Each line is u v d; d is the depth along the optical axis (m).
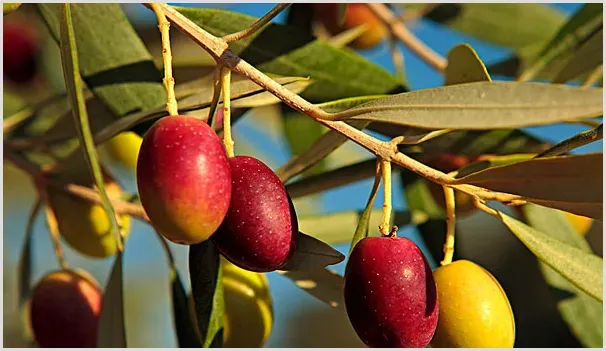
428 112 0.25
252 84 0.29
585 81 0.37
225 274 0.33
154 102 0.33
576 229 0.37
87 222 0.35
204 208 0.26
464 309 0.28
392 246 0.27
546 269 0.35
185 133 0.26
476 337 0.28
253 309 0.33
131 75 0.33
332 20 0.42
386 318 0.26
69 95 0.28
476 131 0.34
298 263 0.28
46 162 0.39
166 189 0.26
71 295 0.35
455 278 0.29
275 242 0.27
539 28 0.46
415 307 0.27
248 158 0.27
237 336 0.33
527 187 0.27
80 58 0.33
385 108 0.26
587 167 0.26
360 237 0.29
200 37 0.28
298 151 0.39
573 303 0.35
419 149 0.35
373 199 0.29
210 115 0.28
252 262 0.27
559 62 0.36
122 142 0.38
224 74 0.27
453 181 0.27
